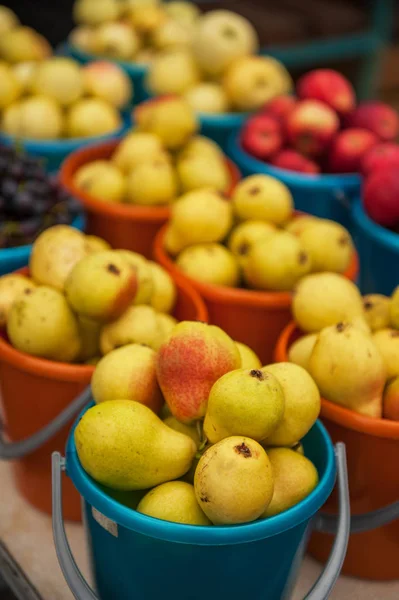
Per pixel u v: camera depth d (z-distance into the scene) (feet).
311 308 2.95
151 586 2.15
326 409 2.52
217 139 5.58
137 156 4.34
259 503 1.98
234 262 3.54
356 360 2.45
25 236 3.66
